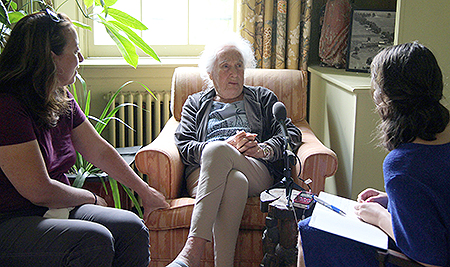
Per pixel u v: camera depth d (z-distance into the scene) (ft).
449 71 6.61
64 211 5.00
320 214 4.57
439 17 6.52
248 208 6.37
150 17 9.83
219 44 7.33
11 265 4.45
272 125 7.21
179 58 9.90
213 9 9.99
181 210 6.22
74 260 4.35
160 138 7.25
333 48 8.68
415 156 3.72
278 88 8.09
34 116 4.74
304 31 8.94
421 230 3.56
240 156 6.41
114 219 4.98
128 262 4.92
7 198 4.68
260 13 8.86
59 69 4.88
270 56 9.10
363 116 6.76
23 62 4.64
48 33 4.71
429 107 3.78
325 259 4.39
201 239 5.75
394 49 3.94
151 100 9.31
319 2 9.65
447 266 3.67
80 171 6.85
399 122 3.84
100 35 9.63
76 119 5.60
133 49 6.95
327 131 8.28
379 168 6.95
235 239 6.11
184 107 7.52
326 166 6.44
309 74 9.64
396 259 3.83
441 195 3.60
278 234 5.48
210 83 7.91
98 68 9.16
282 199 5.52
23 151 4.51
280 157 6.82
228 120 7.17
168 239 6.26
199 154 6.71
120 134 9.12
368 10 8.05
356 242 4.27
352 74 8.02
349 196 7.11
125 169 5.98
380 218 4.24
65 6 9.12
